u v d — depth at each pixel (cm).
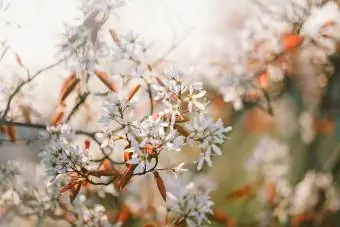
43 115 160
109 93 148
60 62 152
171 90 141
